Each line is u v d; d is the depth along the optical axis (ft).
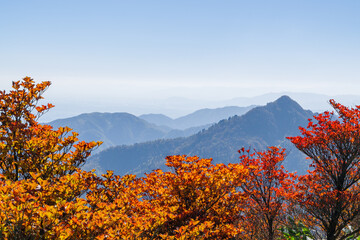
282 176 39.14
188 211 26.81
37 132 21.93
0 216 12.46
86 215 14.70
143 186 31.65
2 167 20.62
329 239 32.89
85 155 21.24
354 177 32.78
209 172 29.35
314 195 33.55
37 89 23.17
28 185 14.33
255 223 42.39
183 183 27.94
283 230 42.52
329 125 31.78
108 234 15.20
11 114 22.02
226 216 30.14
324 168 33.76
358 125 30.53
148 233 18.08
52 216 13.12
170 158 29.66
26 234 12.62
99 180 20.80
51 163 21.01
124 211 21.13
